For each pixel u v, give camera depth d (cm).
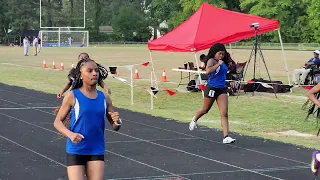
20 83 2288
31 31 8106
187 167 858
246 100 1798
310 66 2159
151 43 1870
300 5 6919
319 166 659
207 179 789
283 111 1550
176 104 1689
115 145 1016
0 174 795
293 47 6481
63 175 792
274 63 3672
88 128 537
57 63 3688
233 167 862
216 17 1856
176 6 8375
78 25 8288
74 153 536
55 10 8288
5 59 4147
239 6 7438
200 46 1747
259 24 1897
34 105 1556
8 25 8238
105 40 8431
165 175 808
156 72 2950
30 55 4753
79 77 547
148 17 8781
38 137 1076
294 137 1156
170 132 1158
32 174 797
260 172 833
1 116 1348
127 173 815
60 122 543
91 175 537
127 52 5372
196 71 1873
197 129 1199
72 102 541
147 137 1098
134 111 1475
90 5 8500
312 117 1425
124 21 8475
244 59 4062
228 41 1794
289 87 2038
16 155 918
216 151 979
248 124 1326
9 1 8144
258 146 1028
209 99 1059
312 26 6569
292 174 822
